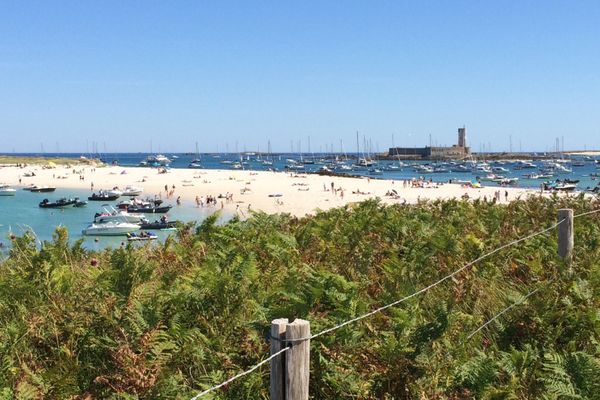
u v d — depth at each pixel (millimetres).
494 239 9148
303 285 5977
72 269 7746
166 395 4406
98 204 70625
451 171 168000
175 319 5410
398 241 9164
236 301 5844
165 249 9062
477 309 6465
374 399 4695
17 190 93625
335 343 4930
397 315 5586
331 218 11367
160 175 120938
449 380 4746
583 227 10078
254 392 4512
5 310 6160
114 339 5285
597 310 5867
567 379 4695
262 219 10828
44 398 4480
